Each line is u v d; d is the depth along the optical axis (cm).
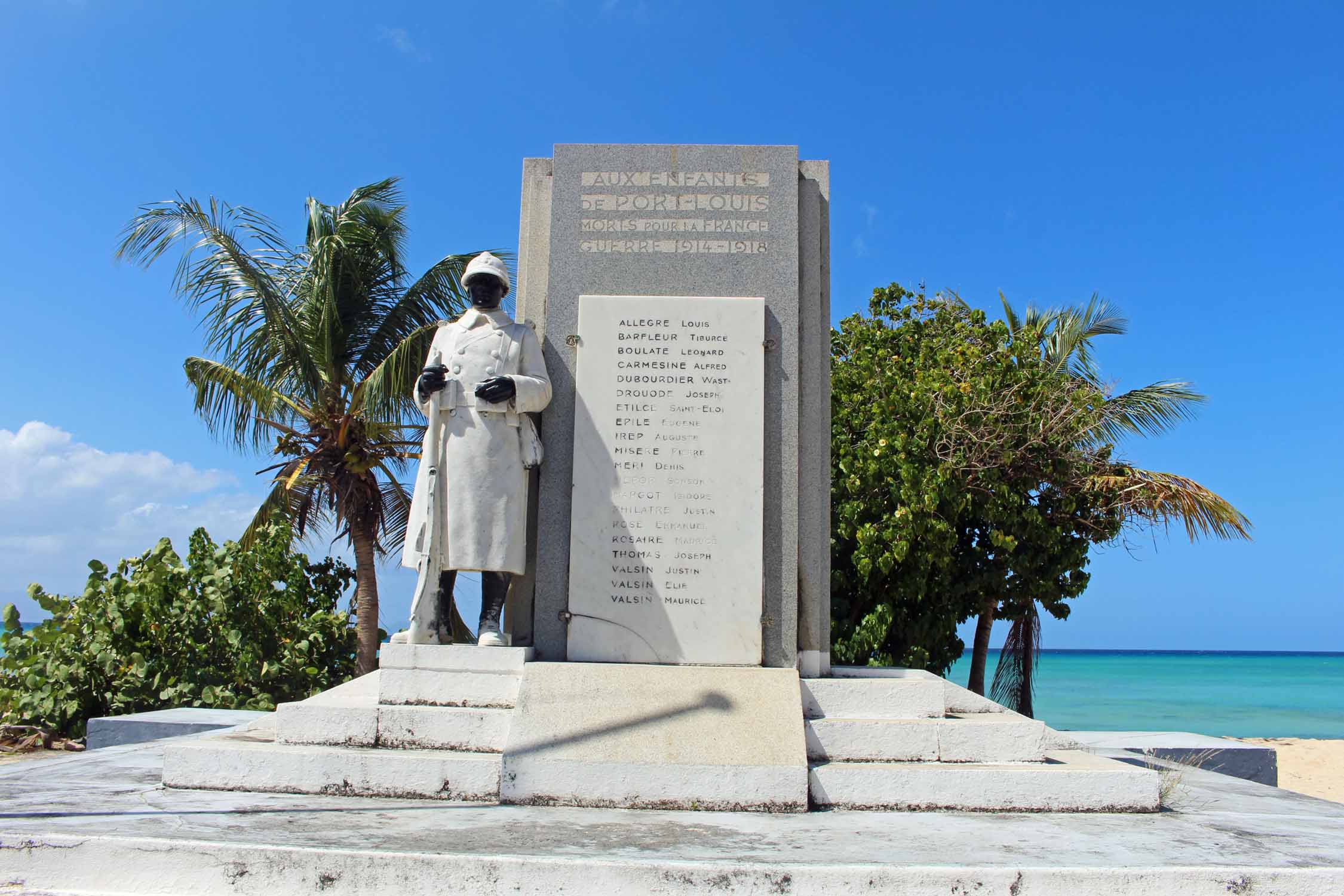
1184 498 1249
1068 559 1220
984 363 1239
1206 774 660
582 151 648
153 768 546
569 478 607
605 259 634
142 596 1011
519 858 332
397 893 330
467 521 571
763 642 589
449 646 534
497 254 1395
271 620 1073
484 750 489
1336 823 441
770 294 628
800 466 618
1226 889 333
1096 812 457
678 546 592
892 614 1166
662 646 582
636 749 459
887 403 1186
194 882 338
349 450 1427
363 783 458
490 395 571
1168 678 5997
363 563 1469
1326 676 6372
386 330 1494
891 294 1460
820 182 664
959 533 1248
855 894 328
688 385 609
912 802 456
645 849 357
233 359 1425
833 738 495
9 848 346
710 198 641
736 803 446
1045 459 1193
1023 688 1368
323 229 1469
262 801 440
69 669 969
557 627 593
